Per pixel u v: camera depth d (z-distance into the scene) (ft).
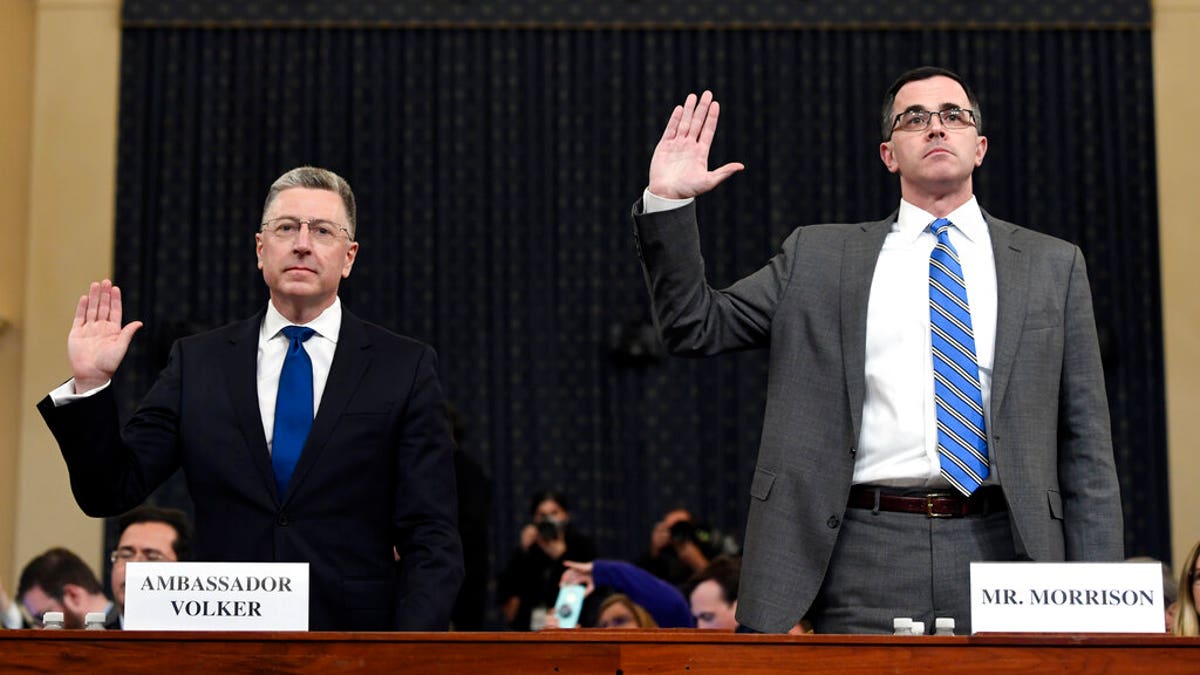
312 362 10.13
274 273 10.11
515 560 23.57
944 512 9.15
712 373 29.63
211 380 10.02
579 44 29.94
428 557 9.57
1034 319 9.50
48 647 7.38
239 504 9.70
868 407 9.41
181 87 29.58
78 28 29.48
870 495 9.27
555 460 29.17
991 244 9.79
